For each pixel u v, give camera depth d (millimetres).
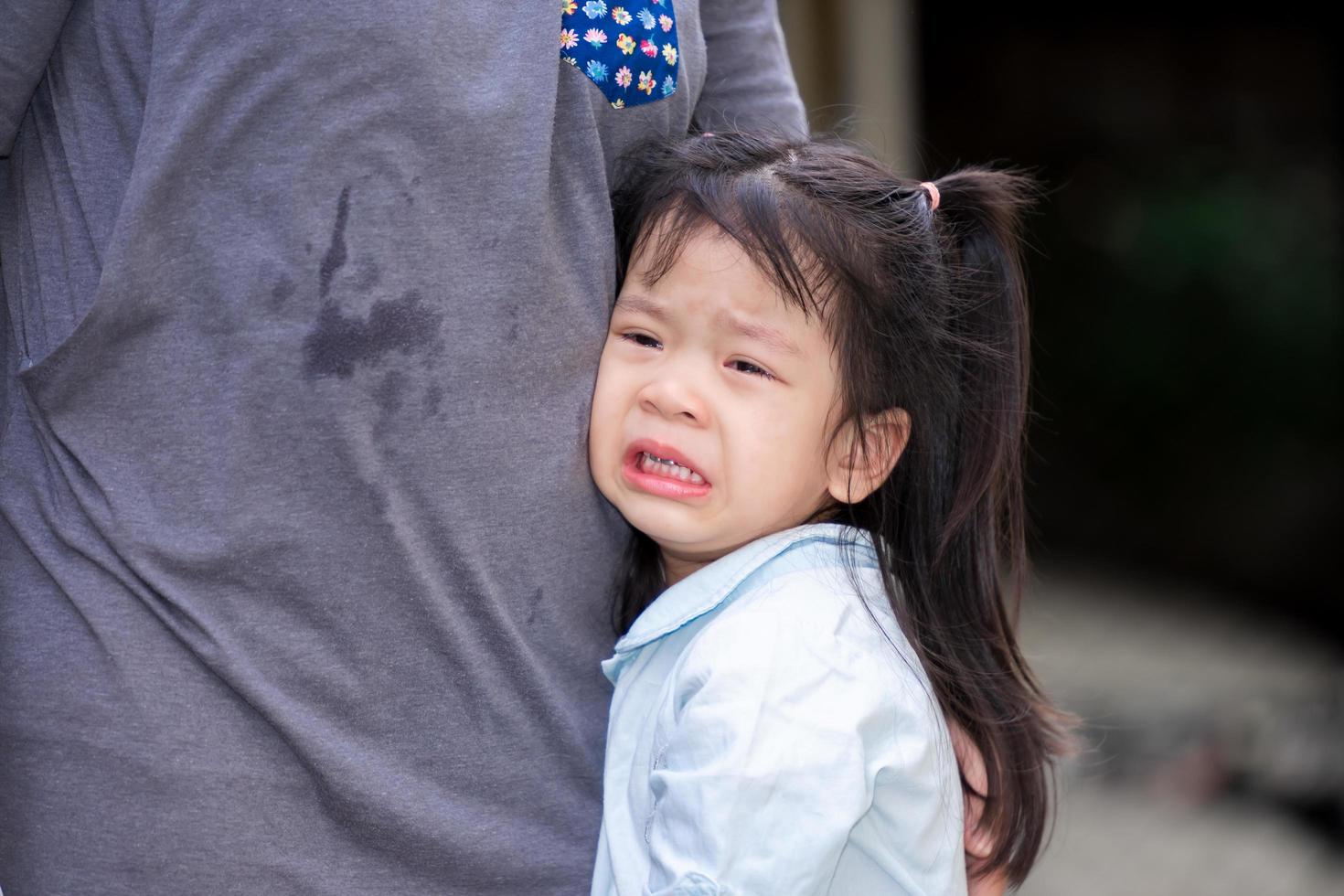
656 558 2307
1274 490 12445
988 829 2367
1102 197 13445
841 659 1992
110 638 1902
